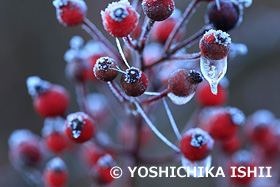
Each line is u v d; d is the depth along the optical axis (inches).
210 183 18.4
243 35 21.1
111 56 11.5
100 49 12.5
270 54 20.9
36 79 12.2
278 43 20.8
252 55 20.8
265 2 22.2
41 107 12.2
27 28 22.4
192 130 11.1
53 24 22.7
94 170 12.5
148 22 10.6
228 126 11.9
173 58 11.0
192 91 10.5
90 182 17.9
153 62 11.1
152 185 18.6
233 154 13.0
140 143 12.4
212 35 10.1
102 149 12.6
